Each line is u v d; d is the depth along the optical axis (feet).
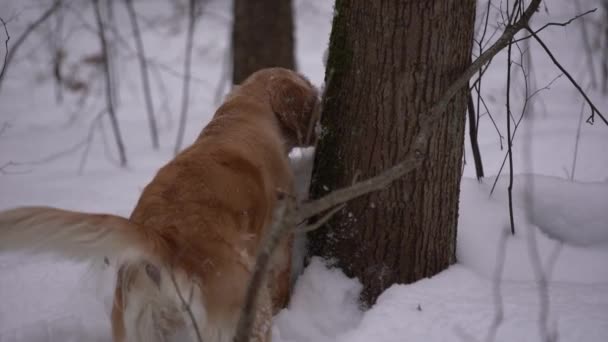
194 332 8.27
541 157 19.77
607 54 30.25
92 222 7.36
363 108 11.39
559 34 35.55
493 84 30.53
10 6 37.73
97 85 37.42
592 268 12.35
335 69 11.98
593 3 35.83
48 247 7.15
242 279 8.59
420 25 10.66
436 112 8.71
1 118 30.89
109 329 10.85
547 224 13.88
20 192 18.67
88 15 46.65
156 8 52.03
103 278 9.29
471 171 19.03
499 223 13.23
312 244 12.65
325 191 12.26
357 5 11.32
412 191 11.32
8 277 12.37
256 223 9.91
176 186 9.10
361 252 11.77
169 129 29.12
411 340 10.05
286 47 27.09
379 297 11.46
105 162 23.31
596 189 14.12
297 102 13.11
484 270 12.25
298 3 53.88
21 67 37.40
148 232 7.97
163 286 8.09
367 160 11.46
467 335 9.95
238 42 26.94
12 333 10.43
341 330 11.18
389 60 10.94
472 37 11.14
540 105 27.27
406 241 11.55
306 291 11.86
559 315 10.21
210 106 33.99
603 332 9.66
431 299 11.03
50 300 11.57
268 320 9.20
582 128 22.70
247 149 10.74
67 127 29.40
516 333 9.84
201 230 8.54
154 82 39.60
